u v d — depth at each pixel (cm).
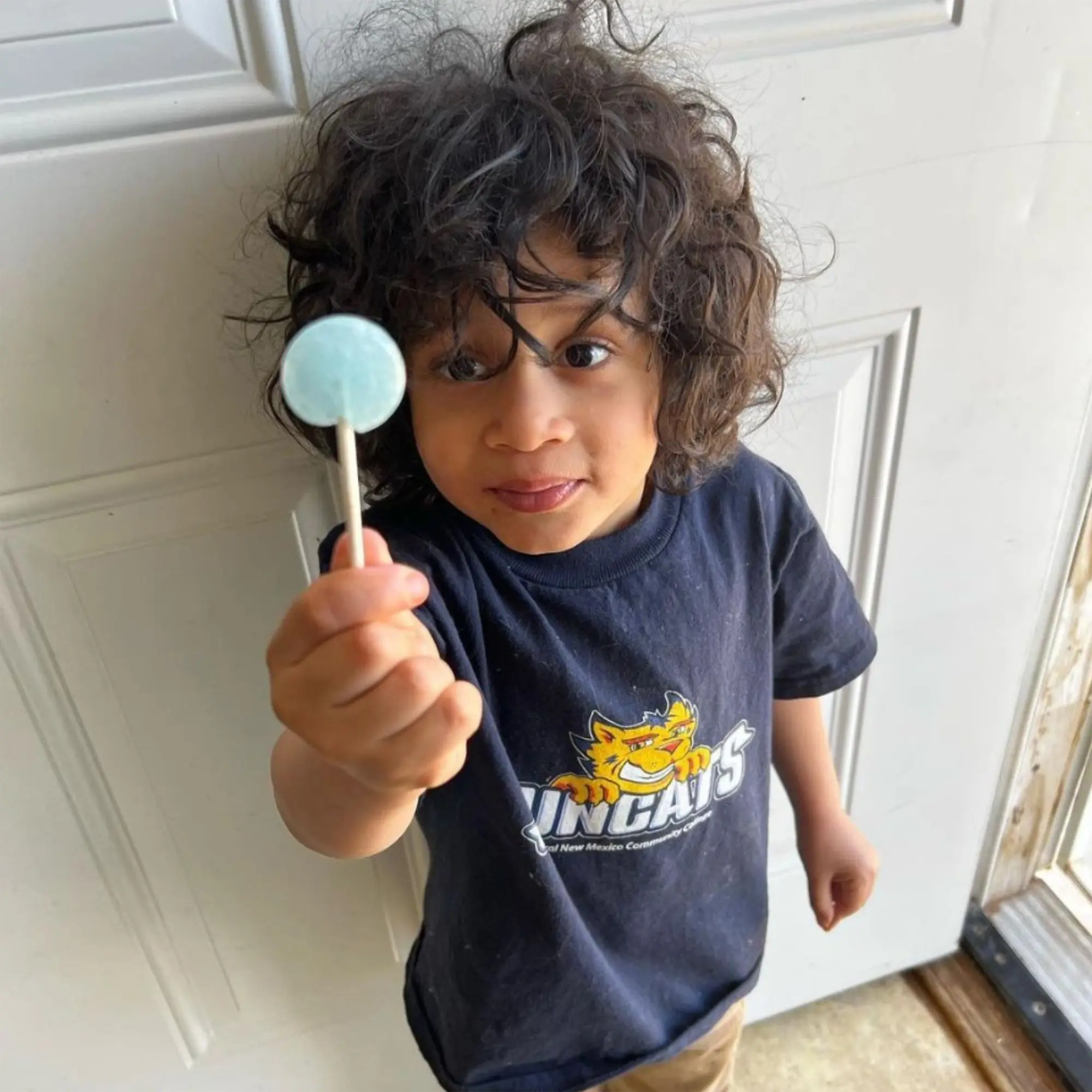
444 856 67
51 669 66
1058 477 83
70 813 72
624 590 59
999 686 95
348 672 38
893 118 63
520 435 49
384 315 51
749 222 57
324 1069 95
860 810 100
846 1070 108
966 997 112
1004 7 62
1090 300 74
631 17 56
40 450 59
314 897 84
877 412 76
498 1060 72
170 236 55
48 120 51
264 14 52
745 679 67
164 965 83
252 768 76
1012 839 110
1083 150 68
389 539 56
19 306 55
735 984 79
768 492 65
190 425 60
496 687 59
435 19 54
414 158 50
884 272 68
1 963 77
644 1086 89
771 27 59
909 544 83
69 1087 86
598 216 49
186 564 66
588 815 64
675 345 55
